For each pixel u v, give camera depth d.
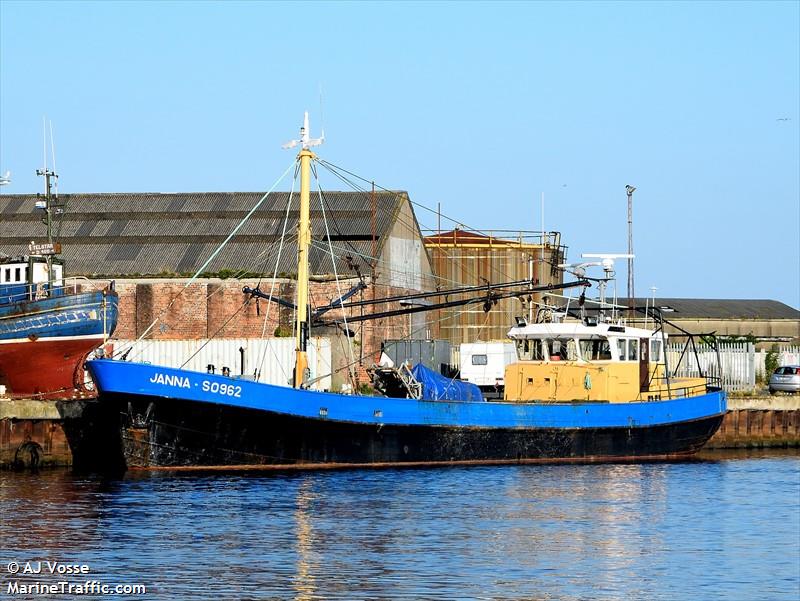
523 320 72.25
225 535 45.75
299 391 60.56
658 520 50.38
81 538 44.97
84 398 66.31
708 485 60.22
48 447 63.22
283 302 71.75
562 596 38.59
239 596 37.84
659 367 72.81
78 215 106.50
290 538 45.41
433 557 42.97
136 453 59.38
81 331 72.44
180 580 39.53
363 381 86.62
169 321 90.50
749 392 94.81
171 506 51.09
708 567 42.38
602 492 57.22
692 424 72.19
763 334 137.12
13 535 45.44
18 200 109.94
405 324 97.12
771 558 43.72
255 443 60.16
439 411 63.81
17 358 72.69
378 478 59.19
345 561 42.12
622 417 68.81
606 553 44.12
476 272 106.81
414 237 102.62
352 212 100.12
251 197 106.69
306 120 63.25
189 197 107.81
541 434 66.56
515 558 43.12
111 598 37.72
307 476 59.28
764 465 69.62
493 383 82.81
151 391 58.56
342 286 88.88
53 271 77.69
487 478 60.25
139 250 102.00
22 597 37.78
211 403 59.16
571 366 69.44
